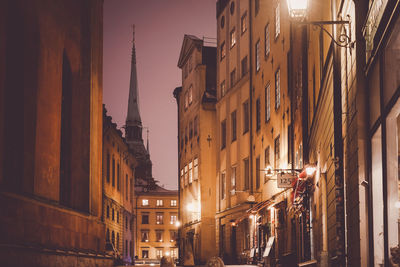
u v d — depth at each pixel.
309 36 17.94
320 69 14.44
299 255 21.30
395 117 7.10
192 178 48.44
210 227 44.19
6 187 15.42
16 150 17.58
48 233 18.11
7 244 14.11
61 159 22.22
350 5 9.52
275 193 27.25
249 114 34.06
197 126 46.88
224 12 41.72
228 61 40.12
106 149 41.91
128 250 56.44
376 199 8.45
